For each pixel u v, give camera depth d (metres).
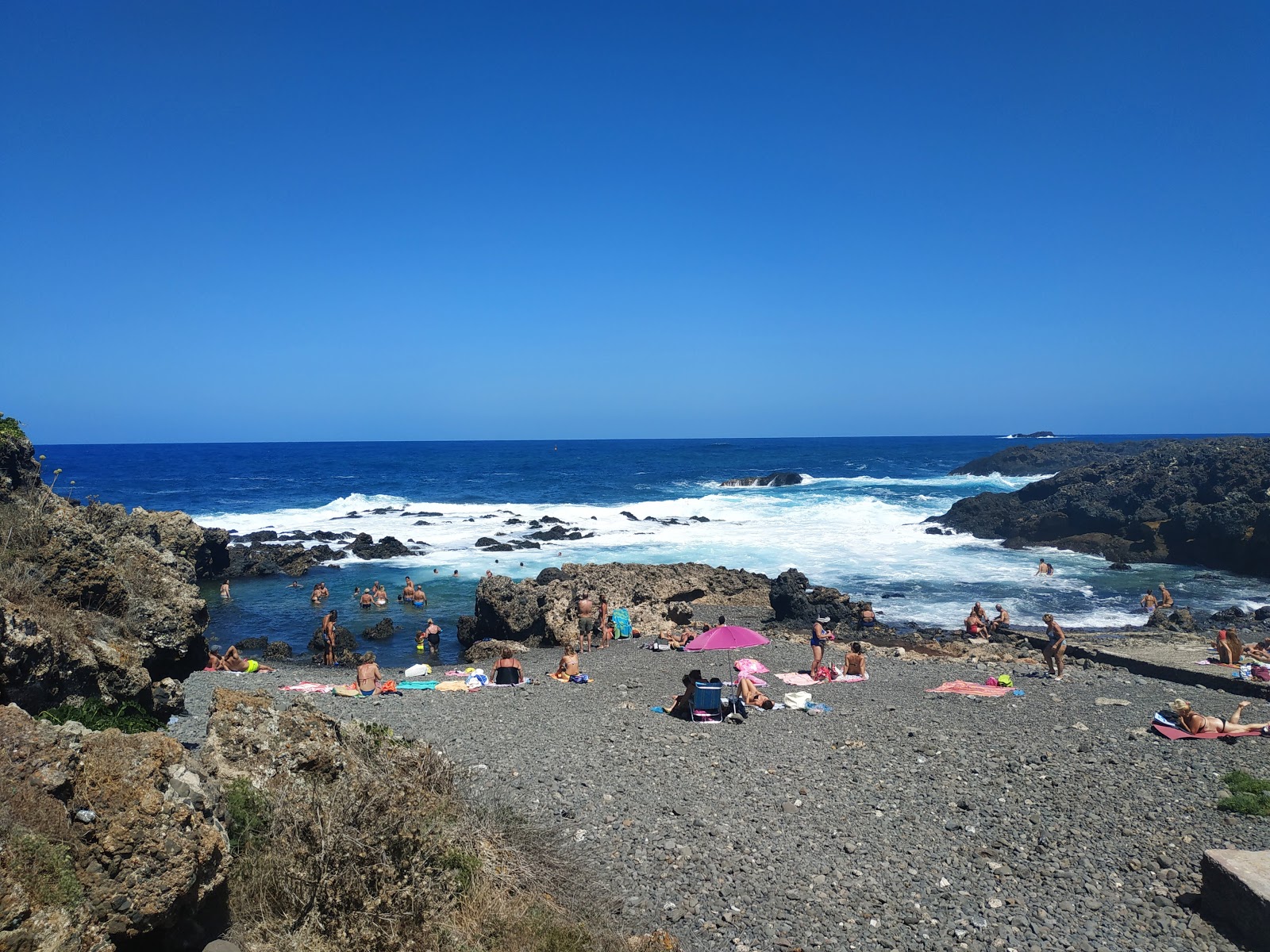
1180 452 50.53
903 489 76.62
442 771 9.95
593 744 13.63
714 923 8.12
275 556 41.84
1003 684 18.41
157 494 77.88
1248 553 38.84
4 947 4.56
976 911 8.26
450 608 32.94
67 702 8.95
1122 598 33.47
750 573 34.28
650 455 164.88
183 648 11.40
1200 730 13.41
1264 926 7.39
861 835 10.00
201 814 6.09
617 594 29.58
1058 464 91.69
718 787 11.59
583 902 8.23
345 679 21.23
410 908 6.69
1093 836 9.78
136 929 5.31
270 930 6.21
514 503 70.75
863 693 17.89
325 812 6.90
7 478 12.01
